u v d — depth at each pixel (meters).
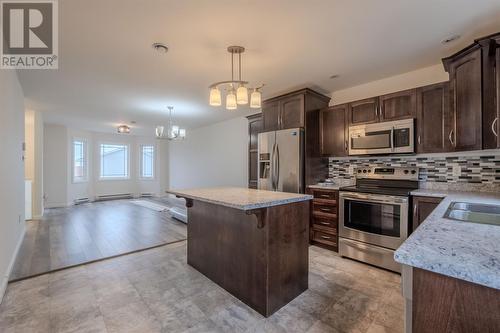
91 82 3.30
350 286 2.31
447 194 2.33
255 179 4.29
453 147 2.38
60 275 2.52
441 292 0.72
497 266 0.66
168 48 2.40
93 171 7.73
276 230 1.95
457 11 1.83
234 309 1.96
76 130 7.17
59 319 1.81
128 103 4.35
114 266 2.76
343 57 2.60
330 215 3.21
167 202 7.43
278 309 1.95
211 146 6.53
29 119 5.14
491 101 1.96
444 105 2.52
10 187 2.67
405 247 0.82
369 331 1.69
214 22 1.98
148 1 1.72
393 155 3.16
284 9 1.81
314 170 3.57
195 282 2.41
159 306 1.99
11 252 2.70
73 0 1.70
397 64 2.78
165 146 8.84
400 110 2.84
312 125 3.55
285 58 2.62
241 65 2.79
